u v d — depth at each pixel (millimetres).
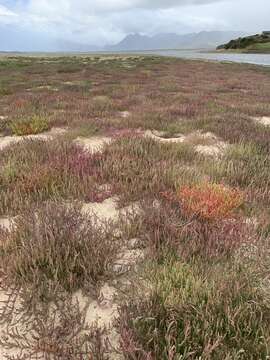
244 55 104562
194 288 3033
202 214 4484
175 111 12883
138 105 14781
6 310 3061
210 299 2900
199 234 3996
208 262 3590
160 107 14109
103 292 3289
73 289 3252
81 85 21391
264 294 3100
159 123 10734
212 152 8195
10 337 2785
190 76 30266
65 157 6598
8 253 3656
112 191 5379
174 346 2336
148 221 4281
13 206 4820
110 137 9641
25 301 3029
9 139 9820
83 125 10406
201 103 15203
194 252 3725
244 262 3561
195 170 6152
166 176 5746
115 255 3672
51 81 24172
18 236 3947
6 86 21422
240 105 15203
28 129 10219
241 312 2707
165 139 9500
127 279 3430
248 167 6359
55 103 14844
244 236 4020
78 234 3828
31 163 6324
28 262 3449
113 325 2803
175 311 2811
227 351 2455
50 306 3088
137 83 23531
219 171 6199
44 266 3480
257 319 2668
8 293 3283
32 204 4766
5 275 3414
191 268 3318
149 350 2512
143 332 2662
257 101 16953
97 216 4805
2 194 5051
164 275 3201
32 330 2859
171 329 2604
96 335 2639
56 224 3986
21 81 24750
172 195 5035
